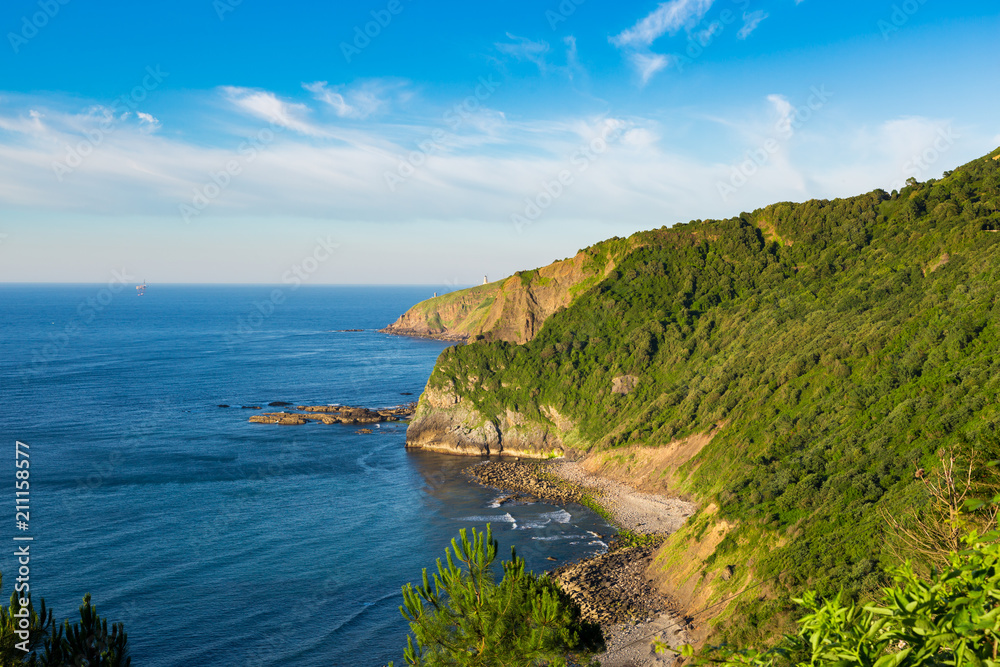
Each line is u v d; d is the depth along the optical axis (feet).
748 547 141.38
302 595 152.97
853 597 94.68
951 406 139.64
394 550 181.27
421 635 48.83
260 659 126.52
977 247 210.59
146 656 126.72
